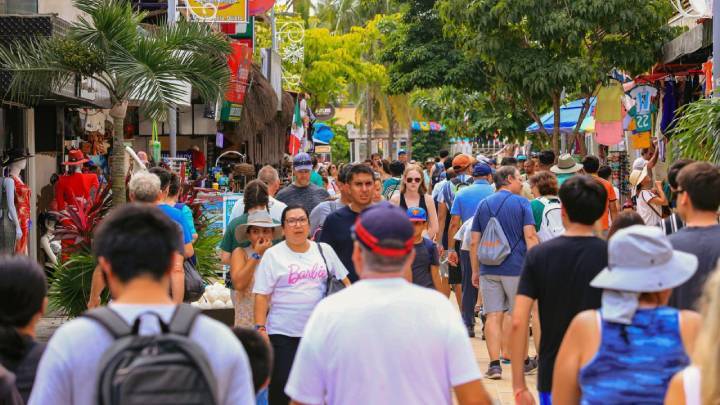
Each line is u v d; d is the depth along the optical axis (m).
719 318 4.19
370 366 5.18
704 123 13.40
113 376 4.02
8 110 18.28
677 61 23.69
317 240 11.67
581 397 5.50
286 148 41.41
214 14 22.02
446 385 5.28
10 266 5.36
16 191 16.50
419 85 37.72
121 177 15.34
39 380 4.27
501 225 12.21
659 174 24.11
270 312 9.07
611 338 5.36
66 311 14.13
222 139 28.89
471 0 25.58
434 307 5.30
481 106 35.81
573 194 7.15
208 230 17.84
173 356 4.03
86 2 15.11
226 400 4.36
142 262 4.42
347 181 10.19
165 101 14.88
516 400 7.15
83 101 18.02
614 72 28.94
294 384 5.36
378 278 5.35
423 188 13.91
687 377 4.44
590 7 24.00
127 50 15.05
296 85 49.69
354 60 56.25
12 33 15.19
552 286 7.14
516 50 25.59
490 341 12.48
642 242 5.35
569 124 31.00
